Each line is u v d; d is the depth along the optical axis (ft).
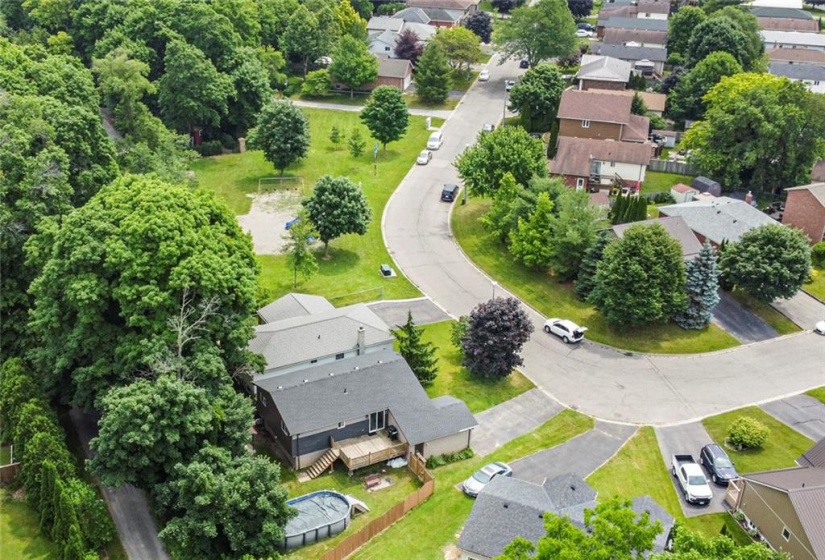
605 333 222.07
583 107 338.34
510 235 250.16
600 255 232.32
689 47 416.46
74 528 129.49
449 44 426.10
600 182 305.73
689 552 106.52
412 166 331.16
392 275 246.27
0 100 206.80
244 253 182.19
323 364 184.24
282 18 427.33
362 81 402.52
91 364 159.63
